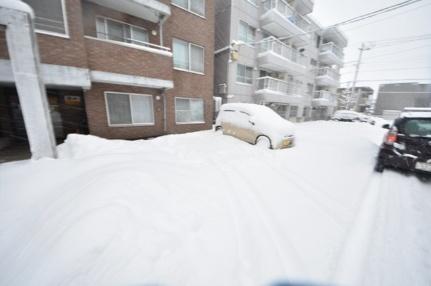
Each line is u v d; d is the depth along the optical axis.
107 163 3.94
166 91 8.09
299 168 4.18
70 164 3.74
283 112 16.92
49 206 2.53
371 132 11.34
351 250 1.83
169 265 1.65
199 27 8.77
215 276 1.55
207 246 1.87
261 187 3.22
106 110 6.59
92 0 5.86
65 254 1.79
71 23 4.66
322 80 19.92
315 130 11.20
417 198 2.89
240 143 6.20
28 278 1.61
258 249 1.84
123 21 6.68
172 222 2.21
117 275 1.56
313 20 17.17
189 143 6.28
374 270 1.62
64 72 4.70
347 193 3.02
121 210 2.37
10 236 2.08
